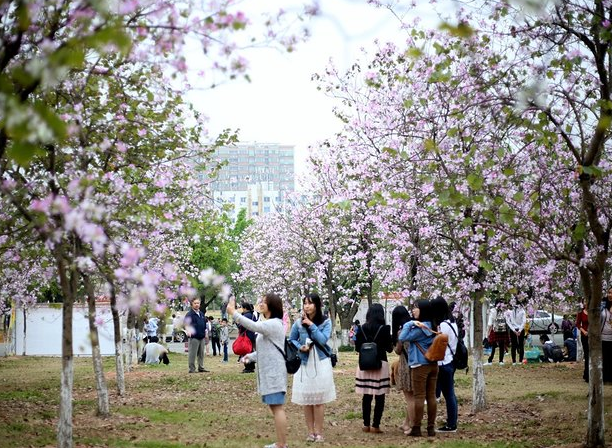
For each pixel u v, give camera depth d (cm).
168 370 2333
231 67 692
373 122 1630
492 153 1083
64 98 1005
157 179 1127
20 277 1719
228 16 651
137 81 1072
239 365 2588
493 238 1296
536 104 963
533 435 1154
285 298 3503
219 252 4944
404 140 1419
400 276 1662
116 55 1086
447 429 1202
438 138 1256
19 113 379
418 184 1361
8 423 1203
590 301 1030
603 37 921
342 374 2122
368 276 2466
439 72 1050
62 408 963
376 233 1964
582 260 1000
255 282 3922
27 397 1630
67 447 958
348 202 1173
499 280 1506
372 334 1191
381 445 1059
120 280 871
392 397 1636
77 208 786
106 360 2800
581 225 977
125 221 1012
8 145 917
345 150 1866
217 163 1591
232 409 1465
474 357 1412
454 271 1543
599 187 1134
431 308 1163
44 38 674
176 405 1510
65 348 975
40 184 1004
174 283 910
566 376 1928
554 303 1788
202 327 2231
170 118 1191
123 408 1443
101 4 541
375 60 1627
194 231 1720
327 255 2906
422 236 1596
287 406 1521
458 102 1102
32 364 2669
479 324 1413
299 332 1098
